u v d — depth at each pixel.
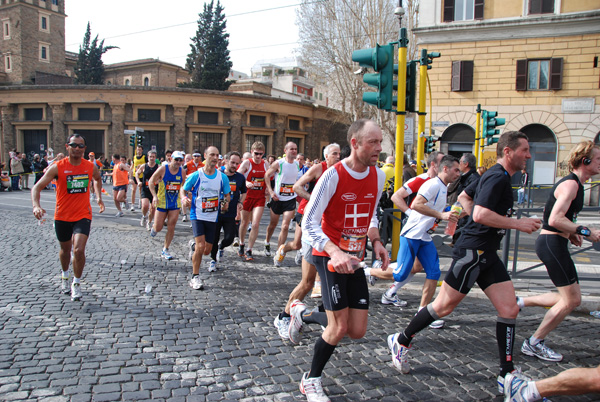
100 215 14.12
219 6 49.16
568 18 20.52
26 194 20.95
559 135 21.45
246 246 9.62
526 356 4.18
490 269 3.57
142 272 7.18
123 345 4.23
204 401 3.26
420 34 23.08
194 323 4.90
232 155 7.31
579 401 3.38
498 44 21.95
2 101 39.16
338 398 3.34
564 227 3.66
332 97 36.00
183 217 13.64
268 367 3.84
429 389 3.51
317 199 3.11
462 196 4.04
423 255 5.00
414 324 3.69
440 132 23.22
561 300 3.99
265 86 54.94
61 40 56.22
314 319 3.83
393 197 5.19
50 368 3.71
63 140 38.31
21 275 6.75
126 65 54.09
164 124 37.06
